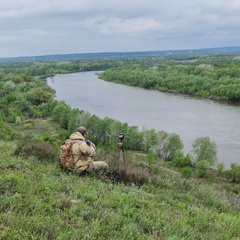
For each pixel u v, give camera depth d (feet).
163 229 19.80
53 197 21.12
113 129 179.11
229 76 397.80
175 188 34.45
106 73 531.91
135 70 532.73
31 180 24.39
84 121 189.78
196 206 28.14
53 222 17.48
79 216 19.40
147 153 164.35
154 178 34.73
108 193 24.67
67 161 30.78
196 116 237.66
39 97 303.48
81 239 16.44
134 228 18.61
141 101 310.04
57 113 238.48
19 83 411.34
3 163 29.12
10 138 85.10
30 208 18.89
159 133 170.50
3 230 15.60
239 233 23.22
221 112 251.19
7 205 18.85
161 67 576.20
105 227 18.13
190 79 370.12
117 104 294.46
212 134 187.42
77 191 23.34
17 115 250.98
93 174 30.71
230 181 125.70
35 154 36.70
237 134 185.26
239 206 35.35
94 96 342.44
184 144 174.91
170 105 286.87
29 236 15.60
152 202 25.12
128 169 34.12
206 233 21.08
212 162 146.72
